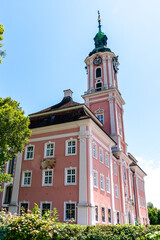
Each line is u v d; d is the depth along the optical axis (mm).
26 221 11094
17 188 25859
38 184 25047
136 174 50750
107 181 29266
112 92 41344
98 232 10977
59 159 25203
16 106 22047
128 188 40219
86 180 22781
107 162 30797
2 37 15867
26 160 27109
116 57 47438
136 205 46344
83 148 24344
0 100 20953
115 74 48062
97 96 42719
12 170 27922
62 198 23141
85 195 22047
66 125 26422
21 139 20250
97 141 27906
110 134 38500
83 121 25438
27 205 24766
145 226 12398
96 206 23859
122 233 11016
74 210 22156
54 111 29844
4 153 19078
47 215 12305
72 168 24031
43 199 24047
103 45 49656
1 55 15562
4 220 11078
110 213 27891
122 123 44125
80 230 11195
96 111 41531
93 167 25000
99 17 53906
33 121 30703
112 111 39969
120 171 35844
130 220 38094
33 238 10422
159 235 5832
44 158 26125
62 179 24016
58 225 11156
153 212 74562
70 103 32219
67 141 25750
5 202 26500
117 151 36625
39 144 27359
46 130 27656
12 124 19312
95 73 45500
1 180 19406
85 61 48188
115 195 32750
